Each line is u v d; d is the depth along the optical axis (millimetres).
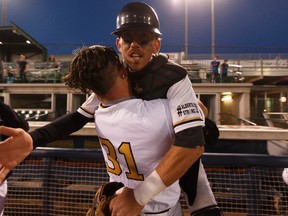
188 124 968
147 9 1105
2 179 1013
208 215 1303
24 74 12383
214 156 2209
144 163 1104
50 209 2457
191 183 1320
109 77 1039
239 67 13719
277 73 14602
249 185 2213
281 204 2195
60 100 12531
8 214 2525
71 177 2445
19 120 1865
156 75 1076
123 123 1072
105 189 1089
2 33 14500
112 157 1174
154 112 1051
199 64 14781
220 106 11578
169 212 1248
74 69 1023
